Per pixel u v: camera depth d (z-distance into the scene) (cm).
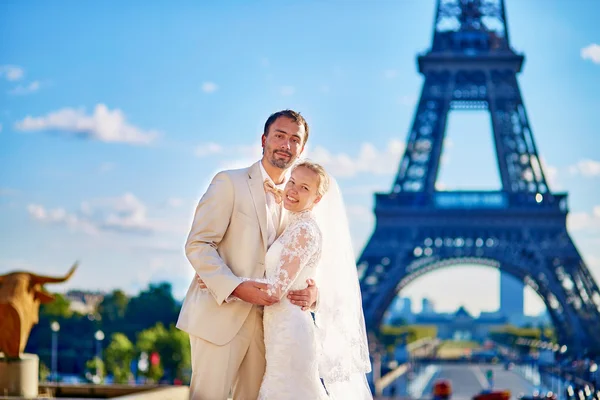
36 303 2677
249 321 1670
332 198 1744
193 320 1652
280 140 1669
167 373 14988
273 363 1623
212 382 1636
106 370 14300
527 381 17862
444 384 12025
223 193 1652
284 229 1703
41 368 13900
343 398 1758
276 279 1600
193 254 1622
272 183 1697
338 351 1716
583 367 7744
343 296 1733
